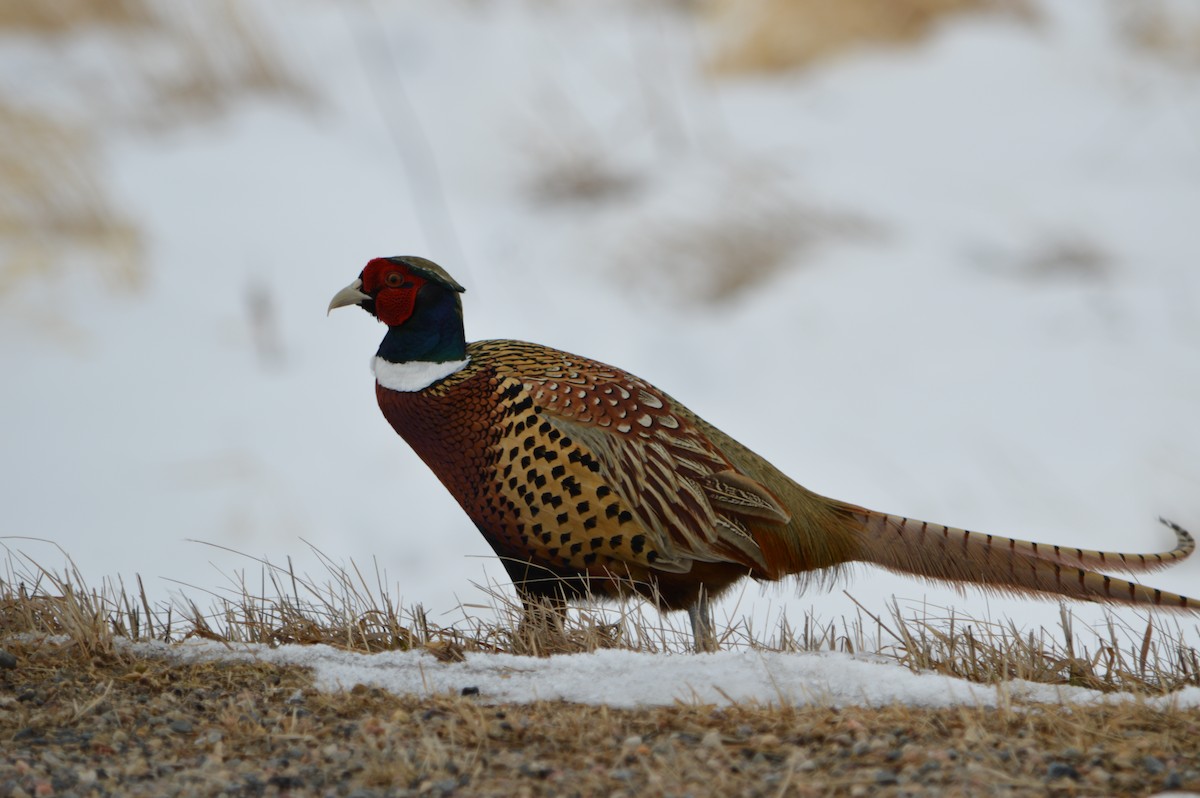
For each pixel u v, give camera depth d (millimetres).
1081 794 11148
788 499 17422
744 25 50938
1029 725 12656
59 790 11492
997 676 14789
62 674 14148
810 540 17422
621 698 13766
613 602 17562
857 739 12383
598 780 11594
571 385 16922
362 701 13656
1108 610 18781
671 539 16844
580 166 44812
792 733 12523
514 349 17703
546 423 16781
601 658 14641
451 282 17484
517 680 14188
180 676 14258
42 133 40031
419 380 17438
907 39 50594
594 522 16781
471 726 12680
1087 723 12656
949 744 12242
